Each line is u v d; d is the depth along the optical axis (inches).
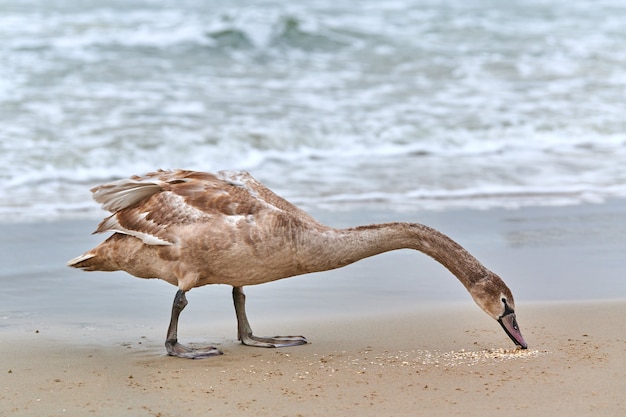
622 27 1392.7
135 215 382.9
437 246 383.2
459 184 719.7
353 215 627.5
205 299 477.1
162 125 821.9
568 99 973.2
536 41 1278.3
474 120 885.2
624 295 471.2
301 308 458.6
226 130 813.2
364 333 414.3
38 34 1186.0
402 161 783.7
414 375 346.3
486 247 564.4
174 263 376.8
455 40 1274.6
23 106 864.3
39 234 584.7
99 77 998.4
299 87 1004.6
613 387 326.0
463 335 407.2
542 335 398.0
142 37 1187.9
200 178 390.0
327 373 352.5
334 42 1218.0
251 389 333.7
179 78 1020.5
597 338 391.2
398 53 1188.5
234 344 400.8
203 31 1193.4
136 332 420.2
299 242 374.6
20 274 509.7
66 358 377.4
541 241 577.3
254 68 1095.6
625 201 678.5
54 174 710.5
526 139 851.4
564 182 730.8
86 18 1346.0
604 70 1113.4
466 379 339.0
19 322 430.9
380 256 556.4
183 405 317.7
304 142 807.7
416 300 470.6
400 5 1611.7
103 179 713.0
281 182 711.7
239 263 373.7
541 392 321.7
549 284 491.5
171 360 375.2
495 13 1528.1
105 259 393.4
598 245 569.9
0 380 346.9
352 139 823.7
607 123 890.1
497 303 374.6
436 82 1047.0
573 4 1642.5
